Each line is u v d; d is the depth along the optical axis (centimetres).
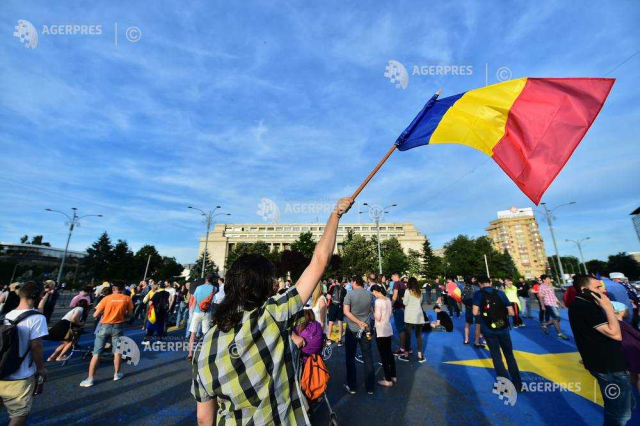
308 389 325
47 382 548
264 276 139
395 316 786
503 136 275
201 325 755
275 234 9994
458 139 278
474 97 288
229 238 9462
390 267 5262
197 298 761
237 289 134
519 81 282
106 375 592
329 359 733
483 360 677
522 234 11944
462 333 1011
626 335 342
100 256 5638
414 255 6506
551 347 771
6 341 293
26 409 304
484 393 488
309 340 341
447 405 445
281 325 133
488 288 532
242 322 127
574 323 341
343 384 550
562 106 264
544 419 397
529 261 11606
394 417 410
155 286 1153
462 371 602
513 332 973
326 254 159
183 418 409
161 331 953
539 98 272
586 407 429
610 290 622
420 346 692
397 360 704
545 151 260
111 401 464
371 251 5309
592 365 319
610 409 310
